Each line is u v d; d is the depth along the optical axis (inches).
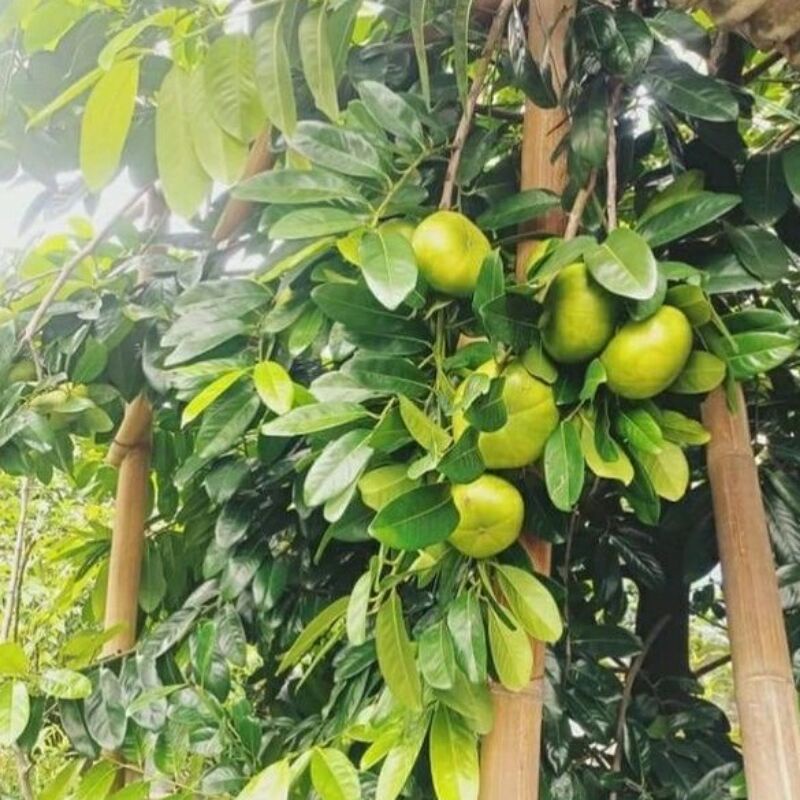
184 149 31.4
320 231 30.2
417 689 29.0
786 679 28.5
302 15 33.8
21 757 45.3
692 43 34.0
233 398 35.8
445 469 25.4
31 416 41.8
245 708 39.2
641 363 26.0
